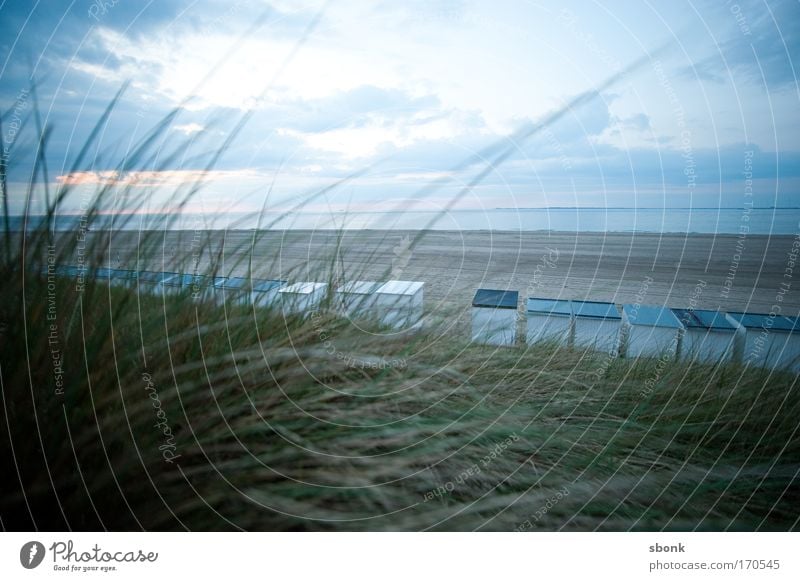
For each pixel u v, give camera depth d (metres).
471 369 1.62
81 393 1.15
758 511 1.42
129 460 1.16
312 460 1.24
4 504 1.14
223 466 1.19
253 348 1.33
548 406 1.57
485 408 1.49
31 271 1.32
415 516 1.29
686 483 1.43
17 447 1.14
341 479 1.25
